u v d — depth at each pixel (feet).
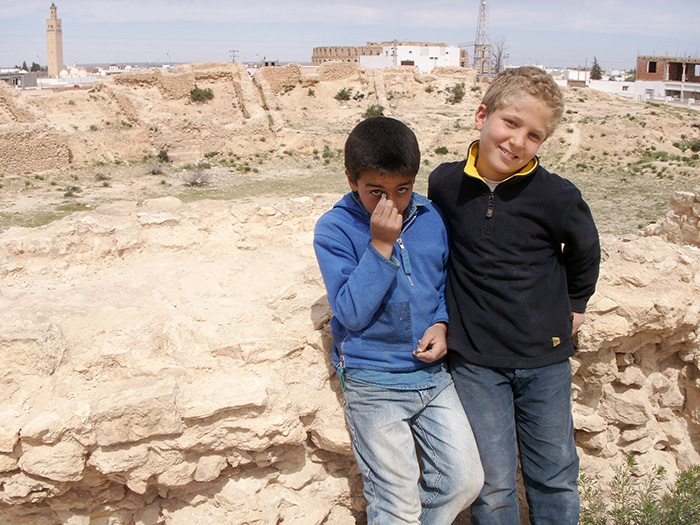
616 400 12.28
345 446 9.86
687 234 30.83
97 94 122.21
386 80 181.37
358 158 8.62
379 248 8.57
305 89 165.37
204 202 17.98
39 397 9.27
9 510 9.63
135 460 9.00
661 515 11.16
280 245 17.01
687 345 12.69
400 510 8.50
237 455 9.55
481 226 9.14
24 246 13.74
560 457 9.45
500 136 8.72
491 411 9.32
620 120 124.98
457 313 9.59
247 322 11.52
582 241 9.14
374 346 9.23
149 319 11.35
